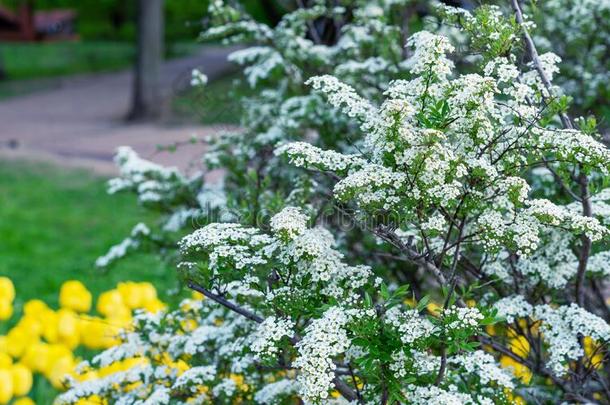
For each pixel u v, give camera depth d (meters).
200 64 34.00
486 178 2.96
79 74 34.44
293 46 5.12
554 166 3.78
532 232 2.98
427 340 2.91
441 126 2.93
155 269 8.45
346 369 3.63
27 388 4.81
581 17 5.31
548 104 3.32
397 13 5.41
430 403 2.94
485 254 3.60
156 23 21.58
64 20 48.19
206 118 5.54
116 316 5.33
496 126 3.11
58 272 8.84
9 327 7.02
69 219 11.48
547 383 4.12
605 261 3.61
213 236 3.09
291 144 3.11
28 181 14.20
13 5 43.56
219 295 3.28
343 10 5.36
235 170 5.16
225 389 3.68
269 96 5.46
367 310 2.92
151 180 5.50
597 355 4.01
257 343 2.99
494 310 2.96
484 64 3.35
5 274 8.80
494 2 4.04
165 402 3.61
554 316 3.41
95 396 4.30
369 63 4.73
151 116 21.17
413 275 4.57
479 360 3.11
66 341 5.21
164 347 4.08
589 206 3.46
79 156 16.61
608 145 4.34
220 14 5.32
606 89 5.14
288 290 3.07
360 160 3.07
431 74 2.98
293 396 3.60
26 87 30.11
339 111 4.79
